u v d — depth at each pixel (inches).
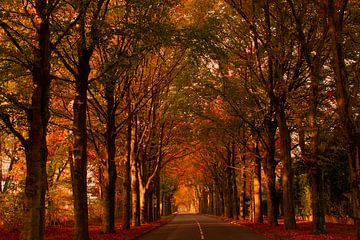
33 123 494.9
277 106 990.4
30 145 493.4
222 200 2546.8
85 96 714.8
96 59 921.5
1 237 839.1
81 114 713.0
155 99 1379.2
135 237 904.3
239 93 1144.2
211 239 871.1
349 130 546.3
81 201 702.5
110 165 957.8
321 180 832.3
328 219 1320.1
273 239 831.7
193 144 1844.2
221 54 693.9
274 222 1171.3
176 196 5329.7
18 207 922.7
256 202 1441.9
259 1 828.6
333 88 964.6
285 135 991.6
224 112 1358.3
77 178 705.6
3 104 583.2
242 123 1277.1
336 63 564.4
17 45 513.7
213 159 2249.0
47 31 521.3
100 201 1531.7
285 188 981.2
